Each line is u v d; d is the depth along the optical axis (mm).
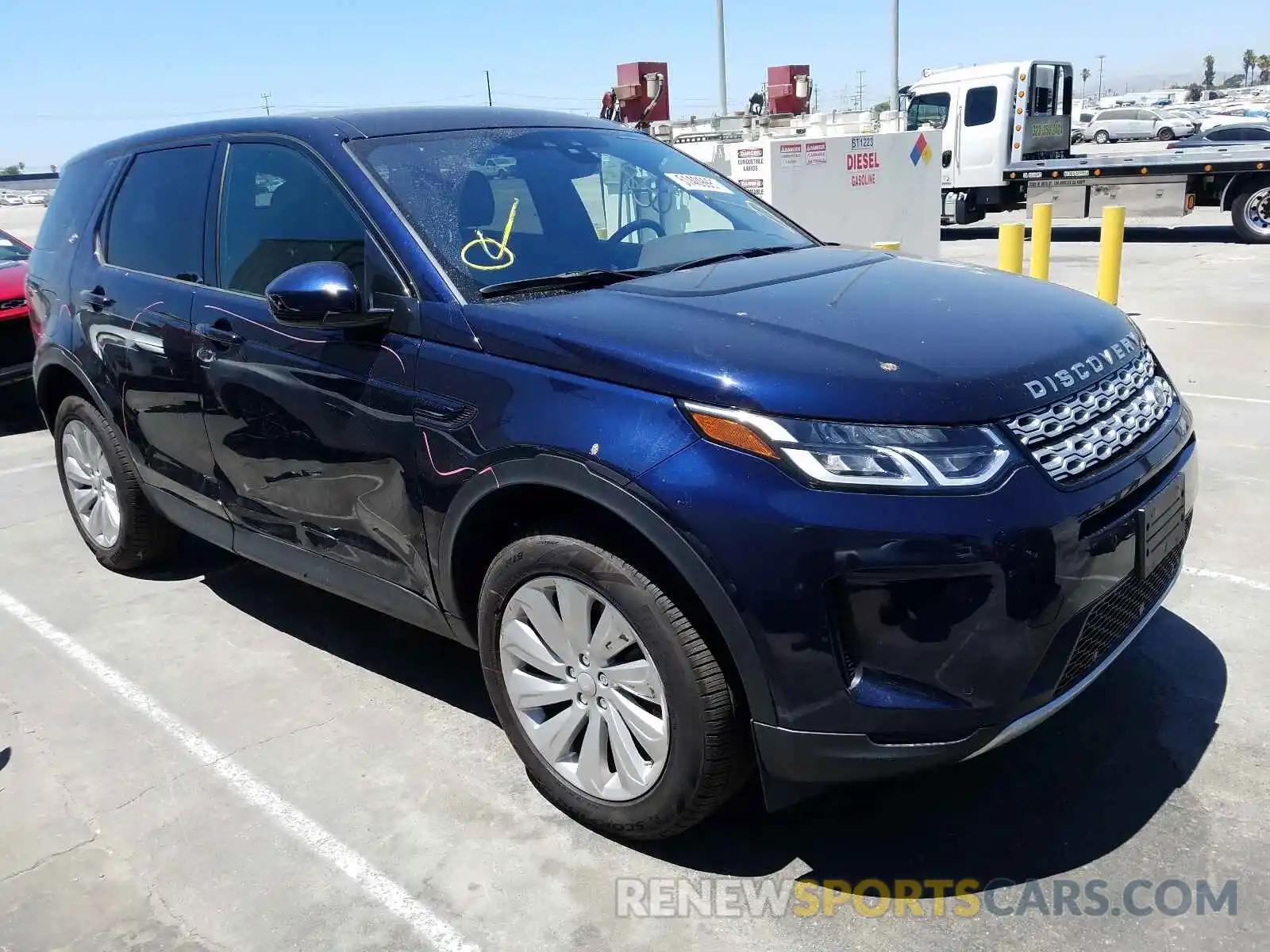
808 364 2291
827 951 2301
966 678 2189
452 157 3277
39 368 4523
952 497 2143
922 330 2510
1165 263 13430
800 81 14328
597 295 2781
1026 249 15898
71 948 2422
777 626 2189
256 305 3322
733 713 2363
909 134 12008
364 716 3385
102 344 4020
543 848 2697
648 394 2357
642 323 2527
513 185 3266
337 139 3232
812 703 2230
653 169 3738
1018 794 2779
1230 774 2797
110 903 2564
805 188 10984
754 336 2436
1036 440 2266
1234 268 12484
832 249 3574
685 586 2359
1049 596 2191
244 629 4062
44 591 4516
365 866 2658
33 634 4090
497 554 2764
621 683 2525
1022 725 2279
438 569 2846
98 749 3254
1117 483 2367
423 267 2857
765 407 2219
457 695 3500
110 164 4289
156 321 3713
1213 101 65938
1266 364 7348
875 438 2172
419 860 2674
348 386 2967
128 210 4059
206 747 3236
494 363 2631
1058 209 16328
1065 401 2371
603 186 3469
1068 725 3064
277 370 3195
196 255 3650
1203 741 2945
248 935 2441
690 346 2389
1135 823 2635
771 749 2312
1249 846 2525
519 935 2404
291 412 3176
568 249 3109
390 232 2949
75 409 4395
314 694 3539
